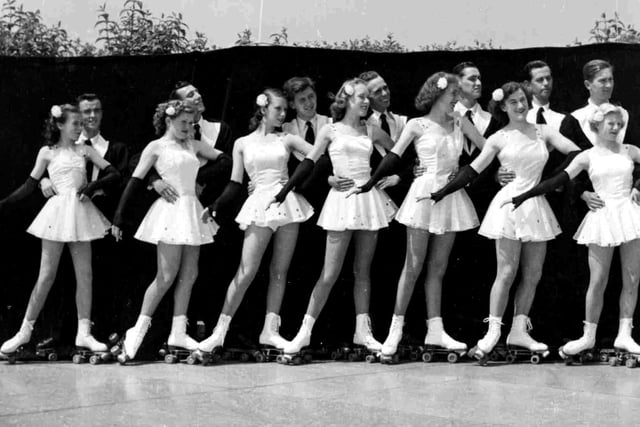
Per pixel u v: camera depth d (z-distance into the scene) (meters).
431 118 7.33
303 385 6.33
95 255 7.71
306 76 7.75
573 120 7.42
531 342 7.28
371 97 7.50
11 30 7.98
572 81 7.68
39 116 7.76
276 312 7.45
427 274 7.42
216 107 7.72
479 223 7.47
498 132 7.20
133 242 7.68
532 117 7.49
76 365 7.25
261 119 7.41
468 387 6.27
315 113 7.68
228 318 7.34
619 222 6.96
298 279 7.76
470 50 7.76
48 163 7.39
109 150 7.62
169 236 7.08
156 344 7.63
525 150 7.11
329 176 7.43
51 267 7.30
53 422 5.17
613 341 7.53
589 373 6.84
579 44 8.01
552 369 7.03
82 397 5.88
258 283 7.73
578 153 7.20
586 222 7.11
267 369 7.04
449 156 7.27
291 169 7.63
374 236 7.36
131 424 5.12
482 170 7.15
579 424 5.20
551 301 7.65
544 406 5.66
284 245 7.37
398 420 5.27
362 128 7.42
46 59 7.75
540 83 7.46
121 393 6.02
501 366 7.18
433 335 7.41
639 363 7.08
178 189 7.21
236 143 7.43
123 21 8.01
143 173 7.22
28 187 7.39
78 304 7.40
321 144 7.32
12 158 7.75
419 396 5.95
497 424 5.19
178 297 7.32
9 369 7.04
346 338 7.75
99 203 7.66
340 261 7.29
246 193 7.72
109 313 7.73
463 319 7.76
